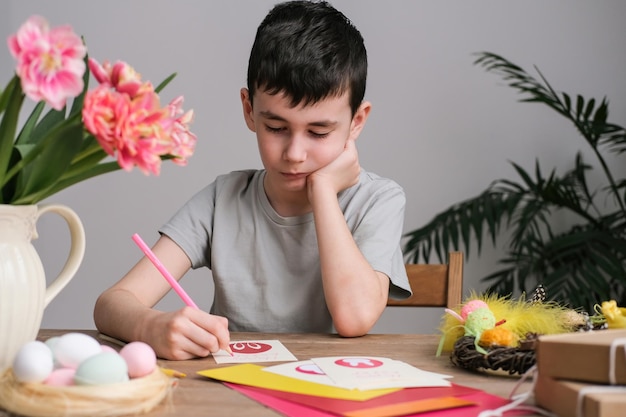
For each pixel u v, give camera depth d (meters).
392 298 1.35
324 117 1.18
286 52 1.15
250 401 0.73
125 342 1.05
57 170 0.74
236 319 1.40
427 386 0.79
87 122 0.69
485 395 0.76
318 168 1.24
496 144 2.90
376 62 2.89
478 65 2.90
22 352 0.67
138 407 0.67
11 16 2.91
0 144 0.73
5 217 0.77
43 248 2.89
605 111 2.47
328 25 1.20
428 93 2.90
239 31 2.91
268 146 1.21
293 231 1.38
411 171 2.90
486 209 2.61
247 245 1.40
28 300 0.79
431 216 2.90
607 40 2.90
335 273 1.17
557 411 0.67
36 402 0.64
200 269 2.90
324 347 1.04
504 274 2.69
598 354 0.65
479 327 0.95
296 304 1.38
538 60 2.90
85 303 2.91
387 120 2.89
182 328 0.95
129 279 1.25
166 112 0.73
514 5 2.90
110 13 2.91
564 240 2.49
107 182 2.90
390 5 2.89
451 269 1.41
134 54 2.90
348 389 0.77
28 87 0.67
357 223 1.37
